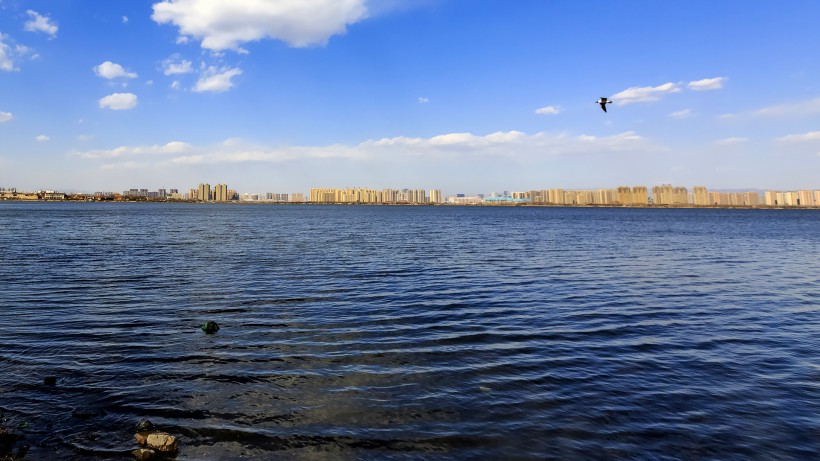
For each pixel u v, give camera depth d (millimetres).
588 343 15234
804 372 12758
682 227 96312
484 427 9445
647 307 20594
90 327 16109
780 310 20328
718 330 16984
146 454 8133
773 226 104625
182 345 14289
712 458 8469
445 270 30859
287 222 98500
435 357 13617
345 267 31625
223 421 9547
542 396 10977
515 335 15992
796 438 9180
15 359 12859
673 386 11680
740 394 11227
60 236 52344
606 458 8398
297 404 10352
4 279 25078
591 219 139375
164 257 35656
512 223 107438
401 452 8508
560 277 28625
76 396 10586
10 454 8227
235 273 28469
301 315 18281
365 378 11906
